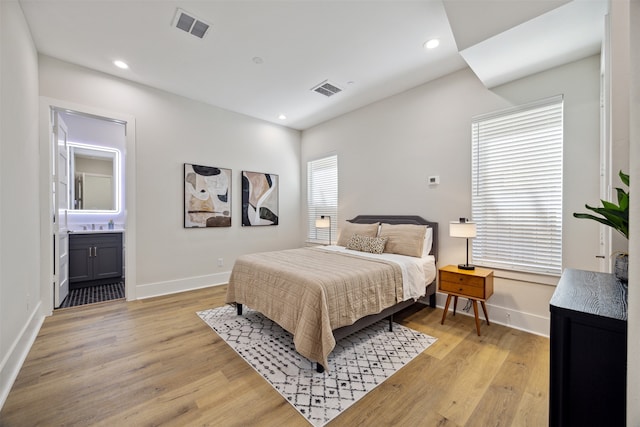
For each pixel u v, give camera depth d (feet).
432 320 9.62
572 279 4.58
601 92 7.37
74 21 7.79
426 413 5.19
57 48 9.10
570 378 3.18
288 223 17.26
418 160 11.72
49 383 5.97
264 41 8.76
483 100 9.86
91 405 5.32
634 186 2.32
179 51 9.29
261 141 15.93
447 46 9.03
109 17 7.64
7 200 6.03
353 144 14.51
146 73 10.77
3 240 5.78
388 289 8.23
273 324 9.12
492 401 5.51
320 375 6.35
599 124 7.72
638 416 2.30
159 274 12.26
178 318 9.61
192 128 13.20
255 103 13.66
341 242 13.07
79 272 13.33
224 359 7.01
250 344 7.79
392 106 12.69
